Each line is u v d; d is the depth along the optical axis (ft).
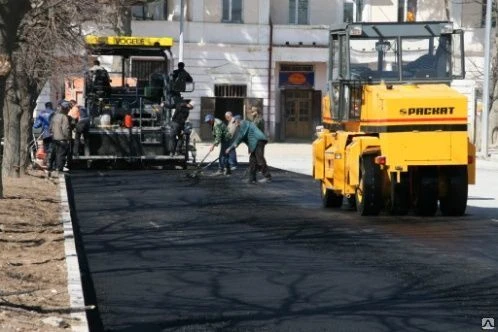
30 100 124.98
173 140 151.12
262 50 266.57
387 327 44.32
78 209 95.71
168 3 262.88
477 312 47.26
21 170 125.18
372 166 87.61
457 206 88.74
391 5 269.85
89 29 176.65
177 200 105.50
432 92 88.02
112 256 66.13
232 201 104.99
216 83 264.72
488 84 209.67
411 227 81.15
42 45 116.98
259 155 130.41
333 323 45.24
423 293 52.16
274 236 75.82
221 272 59.52
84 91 151.02
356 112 92.79
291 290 53.52
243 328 44.42
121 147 149.69
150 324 45.60
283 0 271.49
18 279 54.34
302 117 271.49
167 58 155.94
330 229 79.97
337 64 96.89
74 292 51.26
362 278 56.85
